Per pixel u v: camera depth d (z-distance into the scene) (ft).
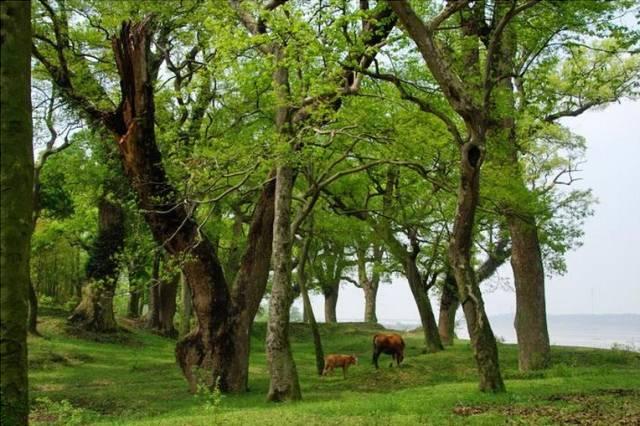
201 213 79.51
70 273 139.74
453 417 34.01
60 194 115.96
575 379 54.34
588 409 35.91
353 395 56.95
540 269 72.54
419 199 80.48
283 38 46.50
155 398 57.82
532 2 45.24
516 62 64.28
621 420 31.86
